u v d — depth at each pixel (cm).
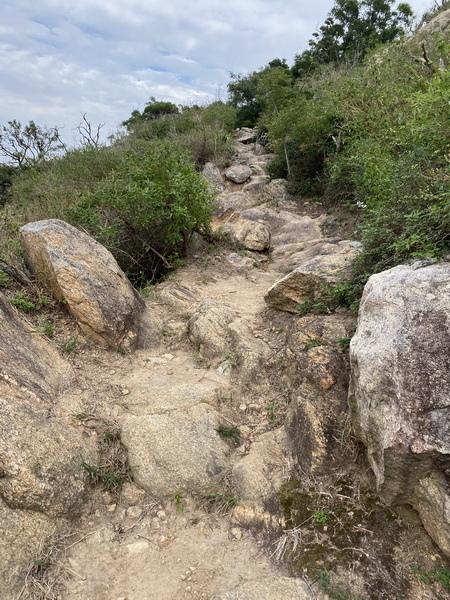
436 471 205
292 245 862
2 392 270
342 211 955
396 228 351
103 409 324
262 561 231
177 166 705
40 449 250
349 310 390
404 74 784
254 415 342
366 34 2041
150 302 545
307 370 329
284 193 1172
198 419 309
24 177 1235
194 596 214
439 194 292
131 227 696
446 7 1257
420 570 213
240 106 2388
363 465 270
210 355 415
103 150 1165
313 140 1085
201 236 834
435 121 315
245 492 268
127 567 230
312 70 2012
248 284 676
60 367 348
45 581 216
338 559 225
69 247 413
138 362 406
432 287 244
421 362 216
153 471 276
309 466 277
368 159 540
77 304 393
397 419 212
